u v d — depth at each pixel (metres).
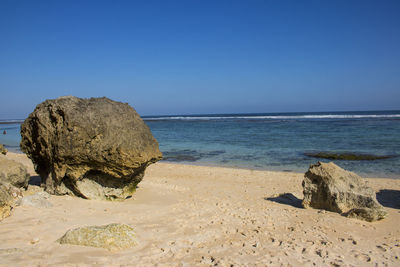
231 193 9.21
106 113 6.86
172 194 8.67
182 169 14.37
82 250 3.97
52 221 5.10
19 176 6.66
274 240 4.88
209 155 19.72
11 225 4.68
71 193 7.11
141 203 7.31
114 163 6.65
